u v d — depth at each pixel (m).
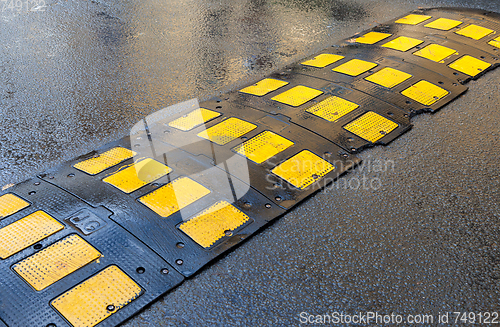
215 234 2.96
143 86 4.98
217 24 6.75
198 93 4.82
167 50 5.88
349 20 6.87
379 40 6.05
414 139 4.08
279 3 7.66
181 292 2.60
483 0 7.59
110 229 2.93
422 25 6.54
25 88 4.91
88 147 3.94
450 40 6.02
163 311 2.49
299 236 3.02
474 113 4.51
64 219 3.00
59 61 5.54
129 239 2.88
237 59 5.66
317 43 6.10
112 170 3.52
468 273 2.77
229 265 2.79
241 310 2.51
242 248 2.91
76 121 4.33
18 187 3.31
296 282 2.69
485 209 3.29
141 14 7.11
